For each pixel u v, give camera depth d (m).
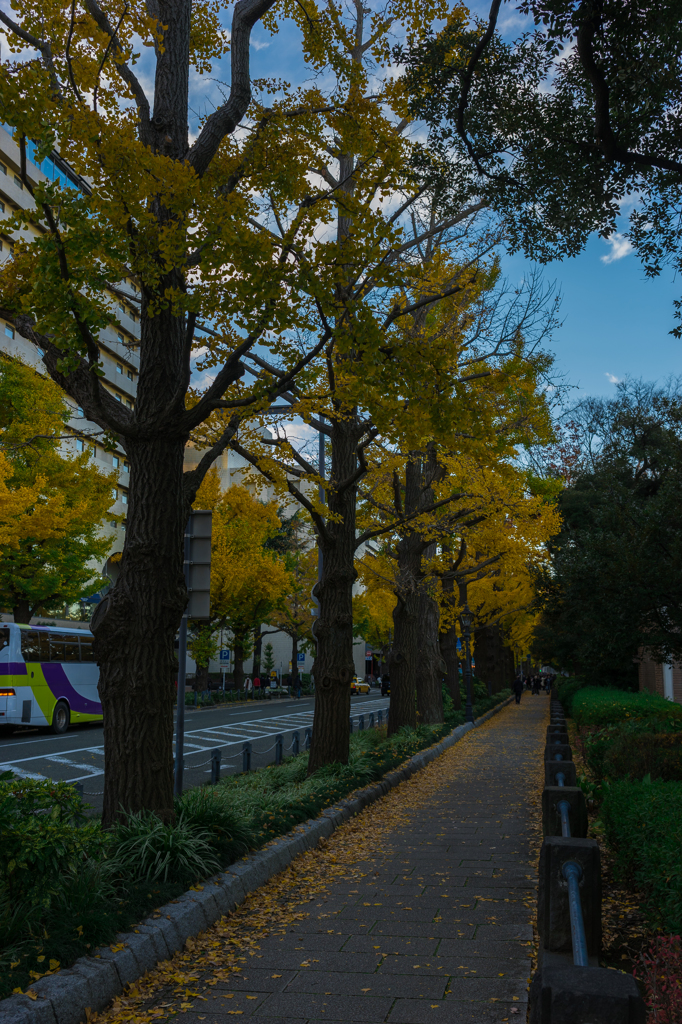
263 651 65.38
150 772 6.57
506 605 30.05
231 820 6.99
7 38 6.50
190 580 9.31
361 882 6.87
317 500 11.64
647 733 9.49
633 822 5.73
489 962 4.84
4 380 23.53
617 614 10.05
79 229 5.49
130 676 6.65
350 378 8.50
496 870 7.27
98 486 27.58
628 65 7.16
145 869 5.67
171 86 7.42
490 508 15.74
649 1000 3.36
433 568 19.73
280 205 7.57
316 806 9.16
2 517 21.23
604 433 27.72
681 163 6.80
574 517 24.27
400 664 18.66
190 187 5.71
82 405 7.16
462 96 7.52
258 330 5.88
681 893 4.14
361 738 17.27
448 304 11.41
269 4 7.64
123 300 8.86
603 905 5.80
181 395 6.46
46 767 14.74
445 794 12.16
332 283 6.20
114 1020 4.00
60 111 5.65
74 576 28.20
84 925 4.53
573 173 7.91
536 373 12.43
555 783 6.28
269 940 5.31
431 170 8.37
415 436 7.55
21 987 3.83
